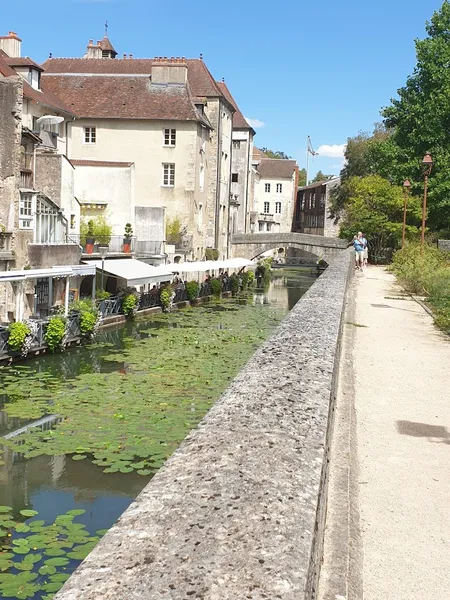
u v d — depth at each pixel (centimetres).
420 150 4234
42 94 3662
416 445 607
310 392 412
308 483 253
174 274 3500
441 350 1129
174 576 177
